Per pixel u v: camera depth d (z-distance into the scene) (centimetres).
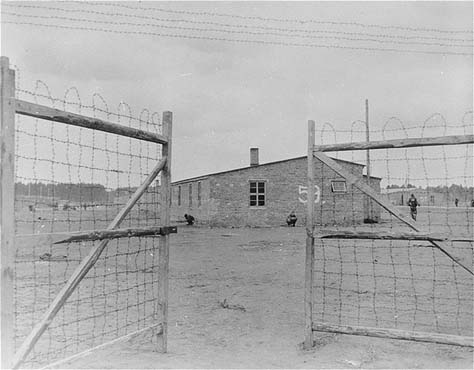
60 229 1772
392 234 512
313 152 557
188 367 467
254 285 937
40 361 484
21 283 950
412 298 790
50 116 380
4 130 339
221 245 1772
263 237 2130
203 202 2977
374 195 527
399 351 521
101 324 643
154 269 1162
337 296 819
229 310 720
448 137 496
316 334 596
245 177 2883
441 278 995
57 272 1108
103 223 1967
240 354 512
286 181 2925
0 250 333
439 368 463
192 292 865
